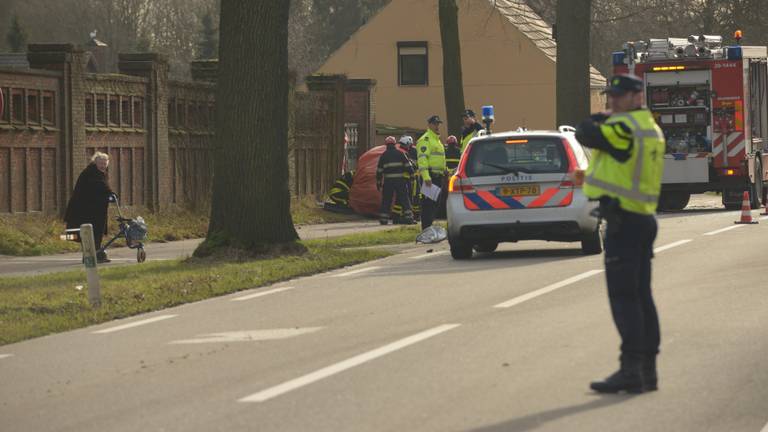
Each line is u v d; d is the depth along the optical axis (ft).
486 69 461.37
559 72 268.41
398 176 232.94
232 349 84.53
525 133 147.02
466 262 143.43
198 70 252.01
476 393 67.87
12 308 106.32
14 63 372.58
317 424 61.16
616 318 68.74
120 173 210.59
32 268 152.97
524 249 161.38
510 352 80.18
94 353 85.15
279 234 150.20
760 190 253.03
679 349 80.59
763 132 255.09
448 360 77.87
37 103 190.60
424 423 60.95
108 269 140.77
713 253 142.41
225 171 149.89
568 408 64.13
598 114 70.79
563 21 267.39
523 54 458.50
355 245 175.01
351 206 264.31
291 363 78.23
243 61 149.07
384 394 67.97
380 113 473.67
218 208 150.30
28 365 81.46
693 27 497.46
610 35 514.27
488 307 101.71
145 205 218.18
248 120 149.07
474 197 145.18
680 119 243.19
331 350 82.69
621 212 69.10
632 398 66.59
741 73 239.71
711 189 242.78
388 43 470.80
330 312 101.86
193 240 208.44
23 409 67.67
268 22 149.18
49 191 193.06
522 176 144.05
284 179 151.02
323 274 135.33
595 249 146.20
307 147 284.00
